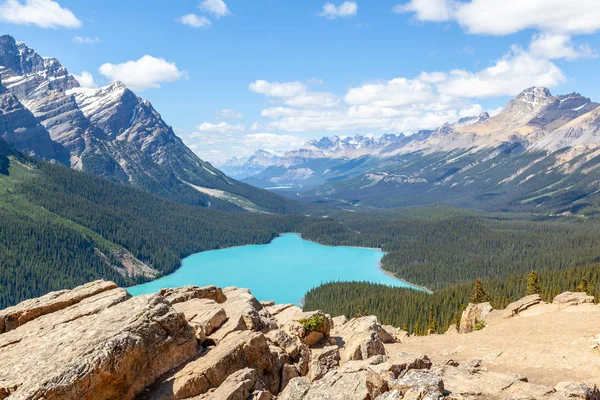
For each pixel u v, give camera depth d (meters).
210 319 31.78
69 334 25.23
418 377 23.34
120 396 22.70
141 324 25.33
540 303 65.00
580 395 22.58
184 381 24.55
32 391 19.83
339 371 25.58
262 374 28.61
